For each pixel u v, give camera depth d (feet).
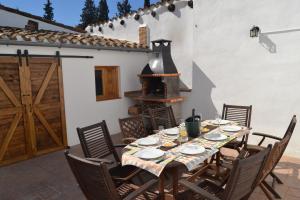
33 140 17.52
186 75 23.53
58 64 18.56
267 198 11.50
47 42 17.35
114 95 23.81
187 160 9.07
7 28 21.57
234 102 19.42
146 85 22.75
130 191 9.77
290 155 16.74
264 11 17.17
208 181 10.18
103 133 12.41
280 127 17.33
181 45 23.57
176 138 11.73
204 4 20.11
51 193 12.57
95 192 8.25
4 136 16.19
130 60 24.20
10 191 12.83
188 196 9.22
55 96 18.65
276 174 13.87
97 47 20.67
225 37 19.27
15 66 16.31
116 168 11.66
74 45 19.01
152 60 22.18
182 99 21.81
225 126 13.52
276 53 16.96
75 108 20.03
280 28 16.60
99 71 22.99
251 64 18.19
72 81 19.65
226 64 19.49
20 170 15.44
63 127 19.22
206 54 20.53
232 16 18.69
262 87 17.87
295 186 12.52
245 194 8.19
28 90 17.06
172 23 23.97
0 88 15.80
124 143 13.12
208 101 20.95
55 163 16.48
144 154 9.59
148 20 25.88
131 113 23.61
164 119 16.07
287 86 16.74
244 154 12.35
